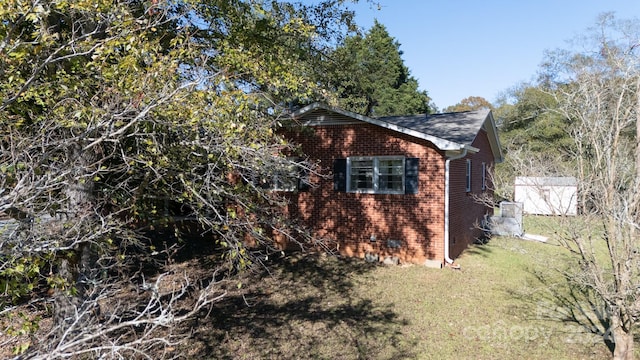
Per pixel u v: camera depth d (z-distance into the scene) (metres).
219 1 6.96
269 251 12.66
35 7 3.08
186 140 4.80
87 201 4.04
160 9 5.47
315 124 12.73
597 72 5.87
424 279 10.06
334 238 12.49
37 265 2.95
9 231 2.83
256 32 8.10
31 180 2.87
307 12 8.93
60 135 3.85
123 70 4.29
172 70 4.22
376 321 7.41
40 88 4.36
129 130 4.57
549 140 22.53
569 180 6.45
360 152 12.17
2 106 3.07
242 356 6.02
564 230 6.02
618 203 5.39
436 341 6.56
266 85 7.08
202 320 7.38
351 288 9.41
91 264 5.19
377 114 36.28
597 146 5.55
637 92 5.17
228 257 6.13
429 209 11.29
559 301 8.42
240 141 4.82
